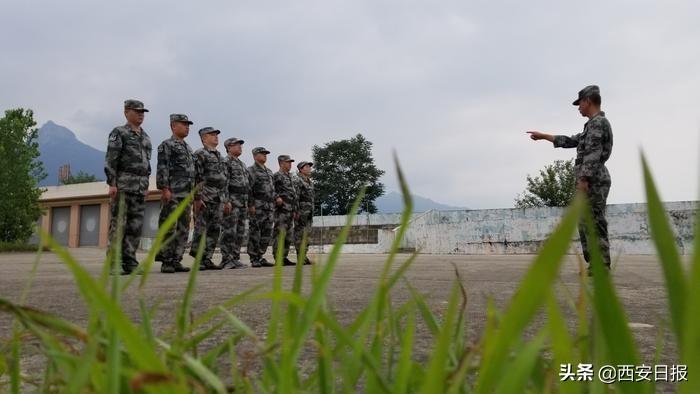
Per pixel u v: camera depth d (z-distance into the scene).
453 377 0.49
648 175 0.26
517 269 7.09
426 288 3.96
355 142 61.19
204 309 2.69
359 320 0.59
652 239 0.26
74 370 0.53
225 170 8.30
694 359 0.25
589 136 4.98
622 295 3.56
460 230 23.67
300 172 11.00
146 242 29.58
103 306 0.35
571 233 0.26
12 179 23.75
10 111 23.97
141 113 6.34
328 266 0.47
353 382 0.57
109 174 6.00
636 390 0.38
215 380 0.52
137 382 0.32
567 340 0.37
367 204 60.50
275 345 0.59
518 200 40.44
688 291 0.24
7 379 1.00
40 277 5.48
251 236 9.44
